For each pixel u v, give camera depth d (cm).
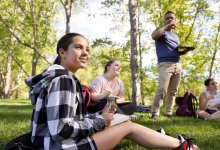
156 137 277
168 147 280
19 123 588
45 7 2555
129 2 1633
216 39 2266
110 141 258
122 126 269
